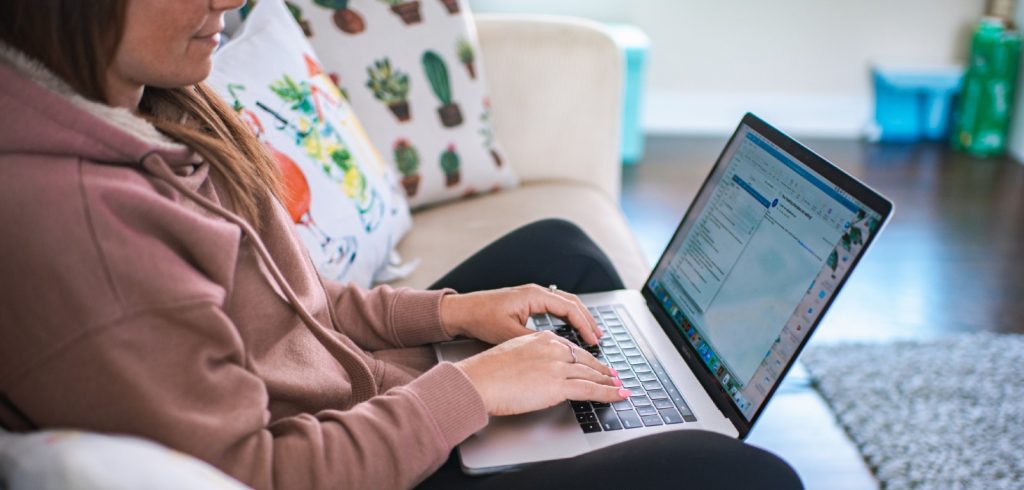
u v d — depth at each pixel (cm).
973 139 354
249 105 123
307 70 137
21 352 66
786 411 186
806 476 167
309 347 92
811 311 90
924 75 356
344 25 160
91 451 59
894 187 318
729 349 100
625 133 336
